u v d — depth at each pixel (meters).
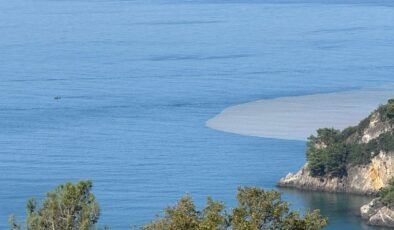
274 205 110.62
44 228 115.50
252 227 106.56
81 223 114.38
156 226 110.94
